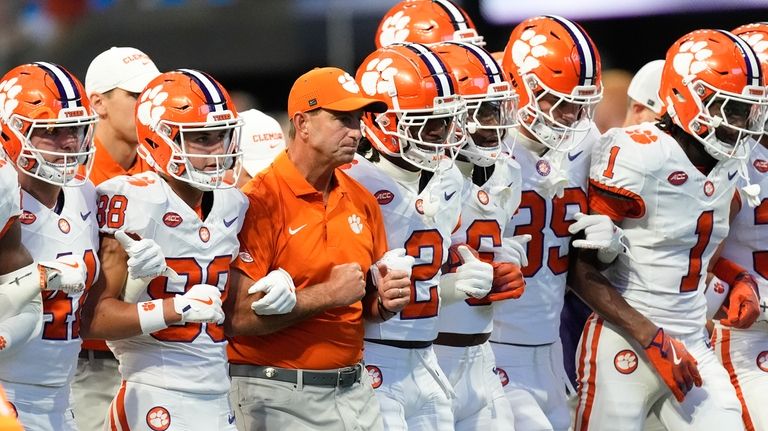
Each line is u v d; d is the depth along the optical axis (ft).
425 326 53.06
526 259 56.90
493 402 56.59
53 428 45.03
